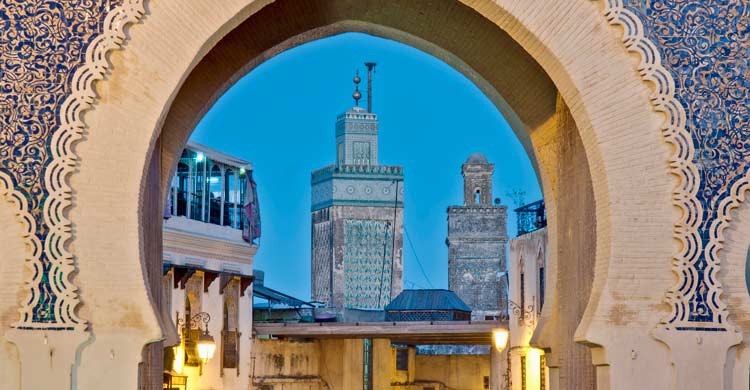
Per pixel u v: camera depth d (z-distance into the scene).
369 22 17.00
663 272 13.03
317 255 87.94
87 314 12.61
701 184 13.12
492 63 16.75
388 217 86.44
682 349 12.89
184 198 32.59
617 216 13.09
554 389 16.80
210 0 13.02
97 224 12.69
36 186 12.67
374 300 85.69
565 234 16.34
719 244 13.02
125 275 12.66
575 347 15.61
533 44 13.45
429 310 44.88
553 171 16.95
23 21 12.88
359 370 40.19
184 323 29.78
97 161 12.77
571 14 13.31
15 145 12.70
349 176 86.25
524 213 35.31
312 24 16.67
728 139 13.20
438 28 16.78
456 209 71.75
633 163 13.16
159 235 16.06
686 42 13.31
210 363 31.83
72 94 12.78
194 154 33.22
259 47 16.48
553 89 16.56
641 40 13.25
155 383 15.66
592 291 13.23
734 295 13.05
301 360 38.84
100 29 12.90
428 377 46.66
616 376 12.91
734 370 13.00
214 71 16.28
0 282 12.62
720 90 13.27
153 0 12.98
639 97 13.25
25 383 12.44
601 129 13.23
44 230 12.62
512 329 34.47
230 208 35.31
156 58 12.93
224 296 33.03
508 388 34.50
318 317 43.81
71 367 12.48
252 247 35.66
